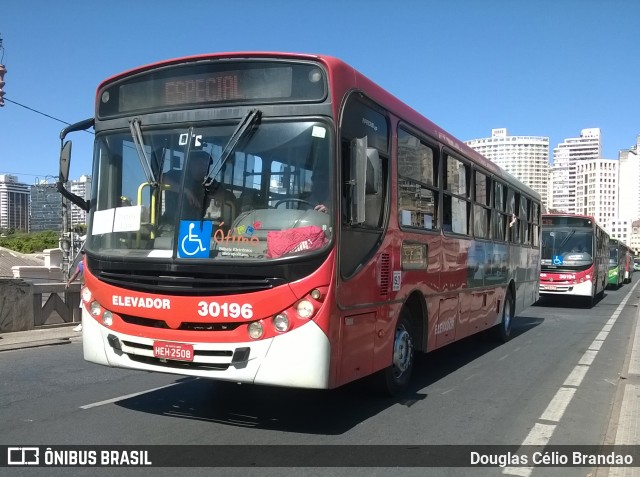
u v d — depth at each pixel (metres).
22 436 5.30
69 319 12.71
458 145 8.69
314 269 4.88
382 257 6.04
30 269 28.08
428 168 7.53
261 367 4.88
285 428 5.64
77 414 6.02
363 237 5.62
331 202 5.01
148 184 5.44
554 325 15.06
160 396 6.76
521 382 8.05
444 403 6.79
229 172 5.18
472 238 9.27
